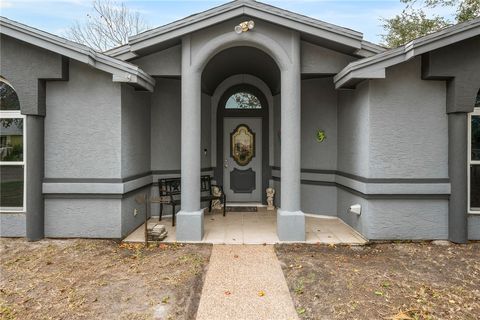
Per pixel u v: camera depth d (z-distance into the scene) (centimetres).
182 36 487
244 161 775
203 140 728
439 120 475
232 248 454
